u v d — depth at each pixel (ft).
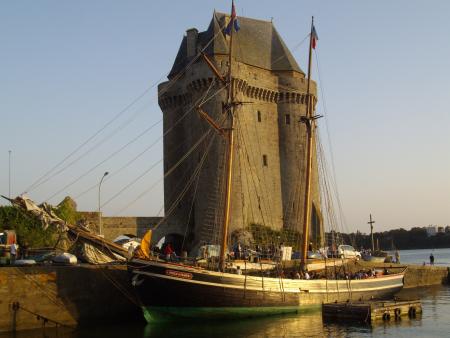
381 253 246.27
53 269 116.47
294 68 266.16
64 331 111.96
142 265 113.91
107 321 123.54
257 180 241.35
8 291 110.22
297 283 131.13
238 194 225.15
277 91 258.78
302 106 262.26
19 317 111.24
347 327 114.21
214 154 226.38
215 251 160.66
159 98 263.90
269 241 228.63
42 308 114.21
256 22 270.26
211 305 117.60
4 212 154.51
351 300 142.51
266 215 243.40
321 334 107.04
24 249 140.67
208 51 234.79
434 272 233.55
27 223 155.22
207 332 108.68
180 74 237.86
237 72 233.76
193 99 237.45
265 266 142.61
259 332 108.68
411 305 130.82
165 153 260.01
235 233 216.74
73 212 194.29
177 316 116.78
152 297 114.62
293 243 244.63
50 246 157.07
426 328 113.29
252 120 245.65
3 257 121.49
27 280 112.78
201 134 232.73
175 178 252.62
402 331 110.01
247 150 237.66
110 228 221.66
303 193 254.88
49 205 118.83
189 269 115.44
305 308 131.75
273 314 126.21
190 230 242.78
